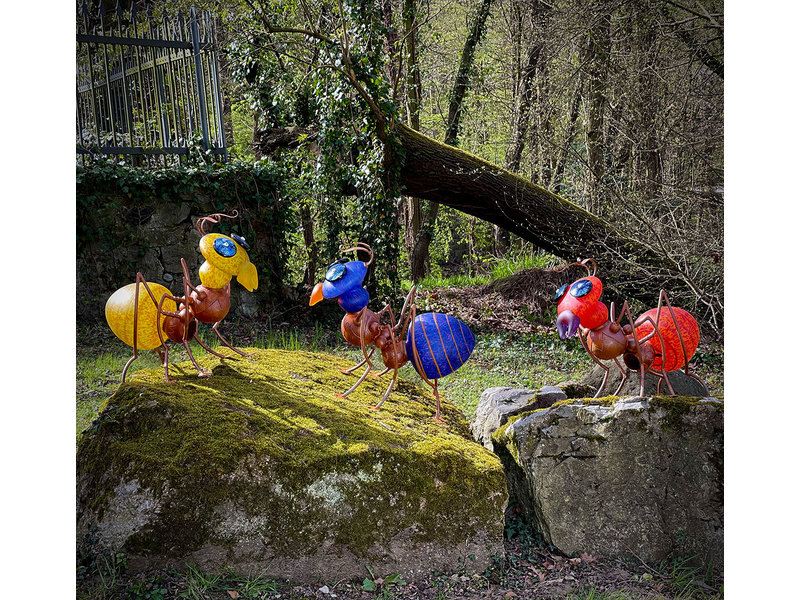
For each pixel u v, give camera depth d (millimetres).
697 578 3910
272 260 10531
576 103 12328
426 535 3666
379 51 10156
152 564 3328
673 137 9422
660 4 10078
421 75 16828
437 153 10688
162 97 10398
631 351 4320
